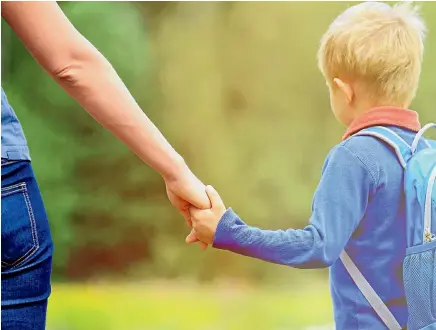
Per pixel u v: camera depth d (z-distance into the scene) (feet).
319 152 45.37
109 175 43.52
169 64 45.60
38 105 41.75
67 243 42.96
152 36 45.44
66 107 41.93
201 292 41.39
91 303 36.99
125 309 35.94
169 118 45.47
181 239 44.60
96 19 42.42
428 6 42.22
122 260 44.06
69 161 42.55
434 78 42.45
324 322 32.89
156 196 44.19
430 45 42.42
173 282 43.96
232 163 45.39
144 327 33.53
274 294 40.52
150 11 45.34
